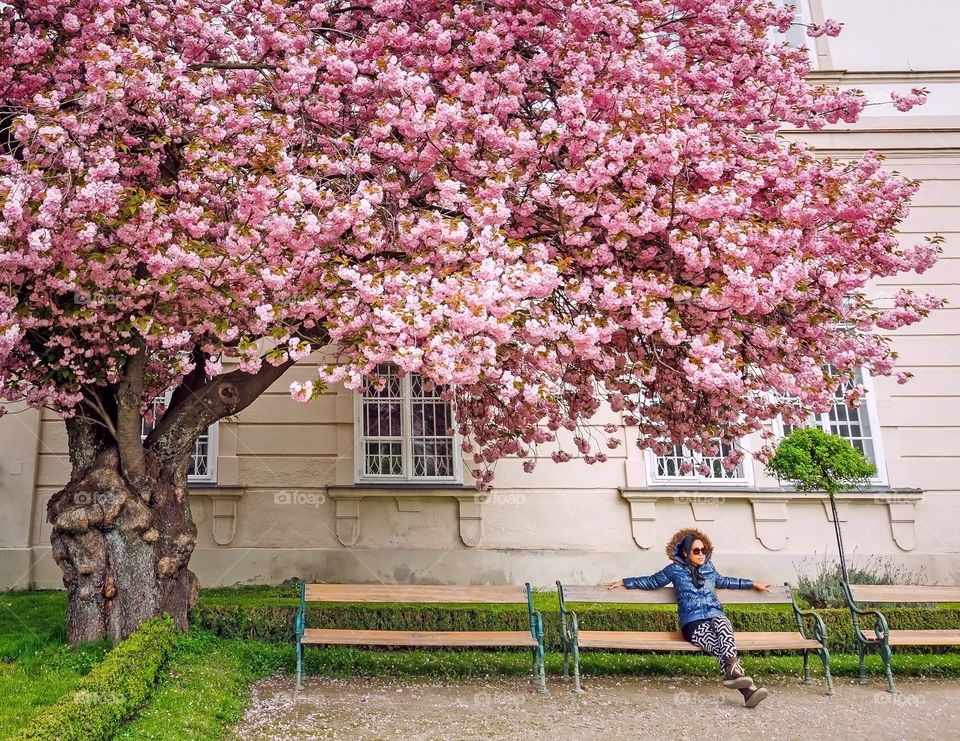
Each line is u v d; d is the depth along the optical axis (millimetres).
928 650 7332
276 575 9664
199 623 6598
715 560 10023
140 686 4570
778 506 10203
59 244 4871
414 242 4973
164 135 5281
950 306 10969
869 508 10297
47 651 5512
